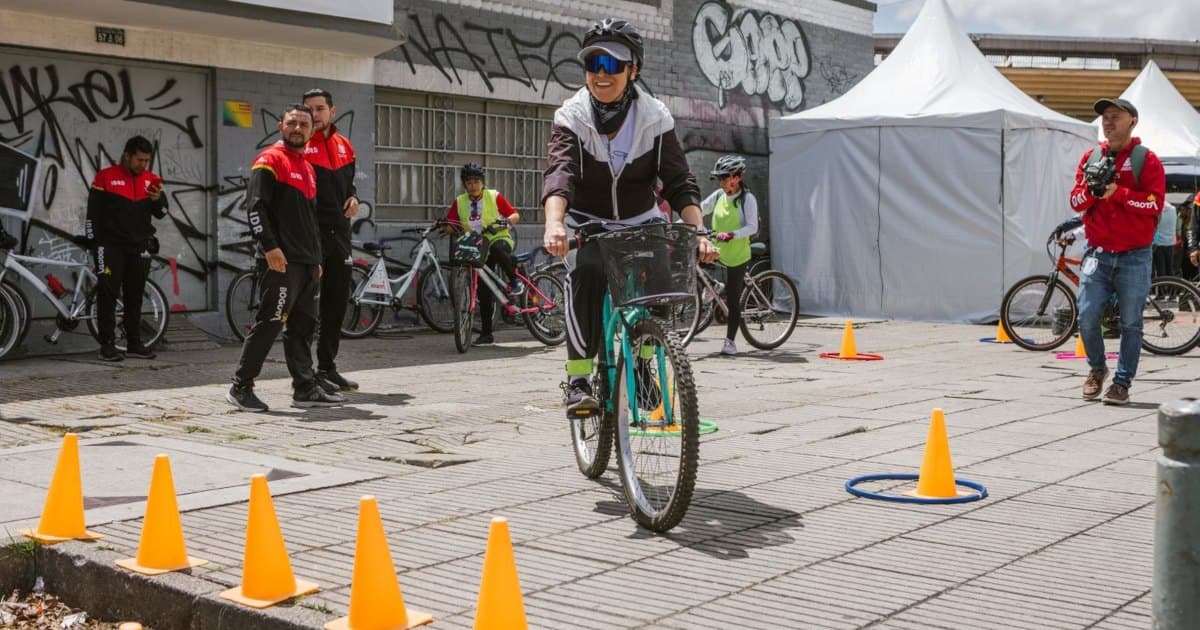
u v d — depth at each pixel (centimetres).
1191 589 249
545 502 500
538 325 1190
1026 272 1444
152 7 1042
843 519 469
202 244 1199
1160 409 255
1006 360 1077
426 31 1376
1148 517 471
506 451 621
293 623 349
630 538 443
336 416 741
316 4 1136
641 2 1612
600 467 530
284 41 1212
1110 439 648
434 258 1311
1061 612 356
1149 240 764
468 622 348
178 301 1184
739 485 530
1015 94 1564
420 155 1402
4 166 1065
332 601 368
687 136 1694
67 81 1101
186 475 546
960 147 1459
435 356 1102
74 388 863
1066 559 413
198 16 1083
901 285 1519
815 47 1928
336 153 841
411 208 1396
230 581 387
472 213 1181
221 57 1194
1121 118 759
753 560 413
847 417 727
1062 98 3088
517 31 1474
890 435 660
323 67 1277
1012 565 406
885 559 414
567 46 1537
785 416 730
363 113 1315
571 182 498
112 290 1024
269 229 745
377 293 1252
